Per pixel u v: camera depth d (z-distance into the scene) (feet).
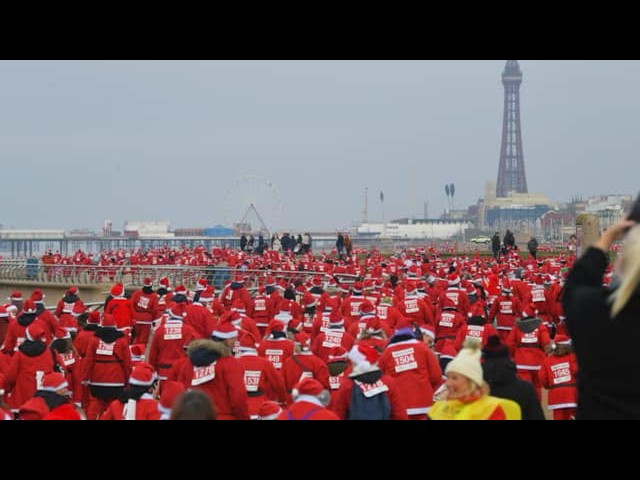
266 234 380.17
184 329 54.95
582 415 16.08
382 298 84.43
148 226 564.30
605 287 16.21
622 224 15.49
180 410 21.29
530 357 57.62
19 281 181.47
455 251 266.77
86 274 178.70
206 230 491.31
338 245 230.07
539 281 94.63
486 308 92.63
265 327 89.30
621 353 15.14
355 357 31.91
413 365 39.40
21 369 48.57
